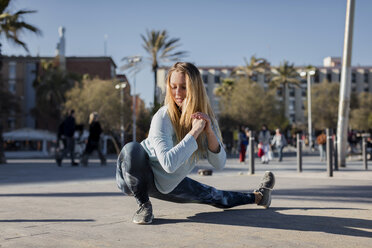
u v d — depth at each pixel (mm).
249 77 51125
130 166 2789
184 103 2727
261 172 9969
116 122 38000
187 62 2768
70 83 43312
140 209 3000
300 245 2352
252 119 46375
